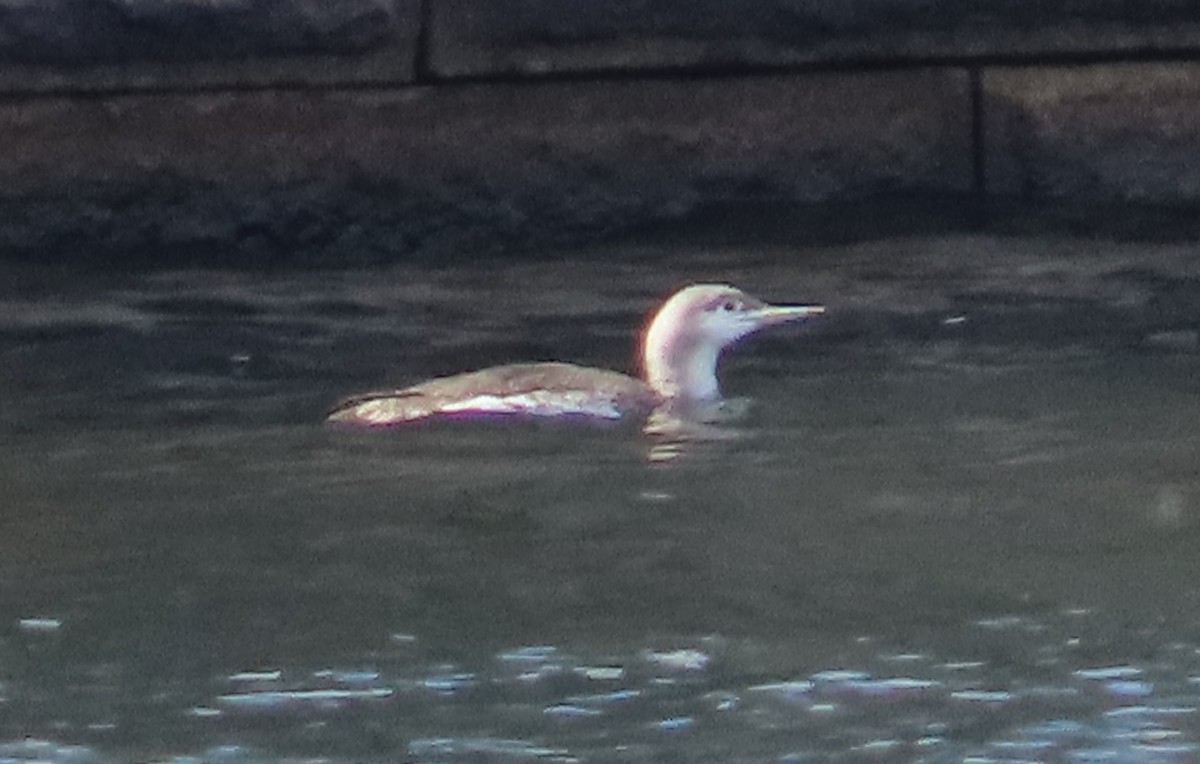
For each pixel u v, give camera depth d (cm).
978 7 1485
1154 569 955
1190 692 847
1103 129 1503
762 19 1477
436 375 1251
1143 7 1488
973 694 848
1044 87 1499
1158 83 1499
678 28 1477
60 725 827
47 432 1155
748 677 862
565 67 1477
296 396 1219
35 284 1435
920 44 1491
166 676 866
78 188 1455
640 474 1085
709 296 1224
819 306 1374
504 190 1491
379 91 1467
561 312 1371
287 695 849
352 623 910
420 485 1070
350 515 1028
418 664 874
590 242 1508
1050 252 1488
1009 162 1513
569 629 904
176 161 1459
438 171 1484
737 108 1495
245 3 1427
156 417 1180
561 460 1108
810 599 930
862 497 1047
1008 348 1291
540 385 1183
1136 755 800
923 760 798
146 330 1337
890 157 1507
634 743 812
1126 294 1391
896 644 888
